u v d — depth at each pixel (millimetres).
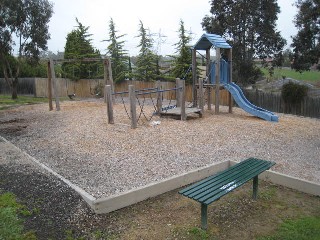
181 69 25578
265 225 4496
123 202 5000
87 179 6090
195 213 4844
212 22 25453
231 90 14039
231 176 4949
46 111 16109
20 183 5824
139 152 7941
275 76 37781
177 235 4207
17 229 4203
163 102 20656
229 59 14656
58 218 4594
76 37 31453
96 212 4734
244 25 25109
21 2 23703
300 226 4418
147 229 4363
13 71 31859
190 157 7480
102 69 30922
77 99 24516
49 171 6488
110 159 7418
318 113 17031
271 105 19250
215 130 10281
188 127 10711
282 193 5590
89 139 9414
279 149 8234
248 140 9086
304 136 9820
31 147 8797
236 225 4500
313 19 20875
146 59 28750
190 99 23078
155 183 5445
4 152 8094
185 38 27703
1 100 23922
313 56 21703
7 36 23953
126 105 17703
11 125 12375
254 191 5312
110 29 30672
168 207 5039
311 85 27812
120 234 4234
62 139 9602
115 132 10125
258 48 25672
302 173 6387
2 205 4855
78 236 4172
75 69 30531
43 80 30734
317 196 5461
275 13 24734
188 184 5996
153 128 10570
